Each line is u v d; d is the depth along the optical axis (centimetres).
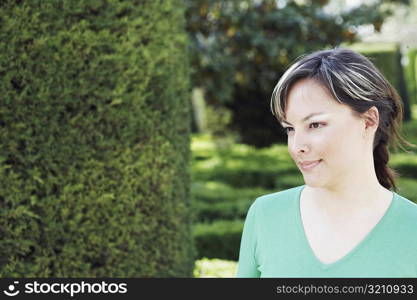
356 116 162
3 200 308
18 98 303
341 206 171
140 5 343
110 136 333
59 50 312
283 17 817
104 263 339
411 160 1013
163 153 357
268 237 182
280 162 1079
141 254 352
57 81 312
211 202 791
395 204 171
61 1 312
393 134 180
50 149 316
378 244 167
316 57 163
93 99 324
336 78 158
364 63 165
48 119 313
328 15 838
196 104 1902
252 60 895
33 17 302
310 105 159
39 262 320
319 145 159
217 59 827
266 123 1243
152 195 353
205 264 473
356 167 167
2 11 297
